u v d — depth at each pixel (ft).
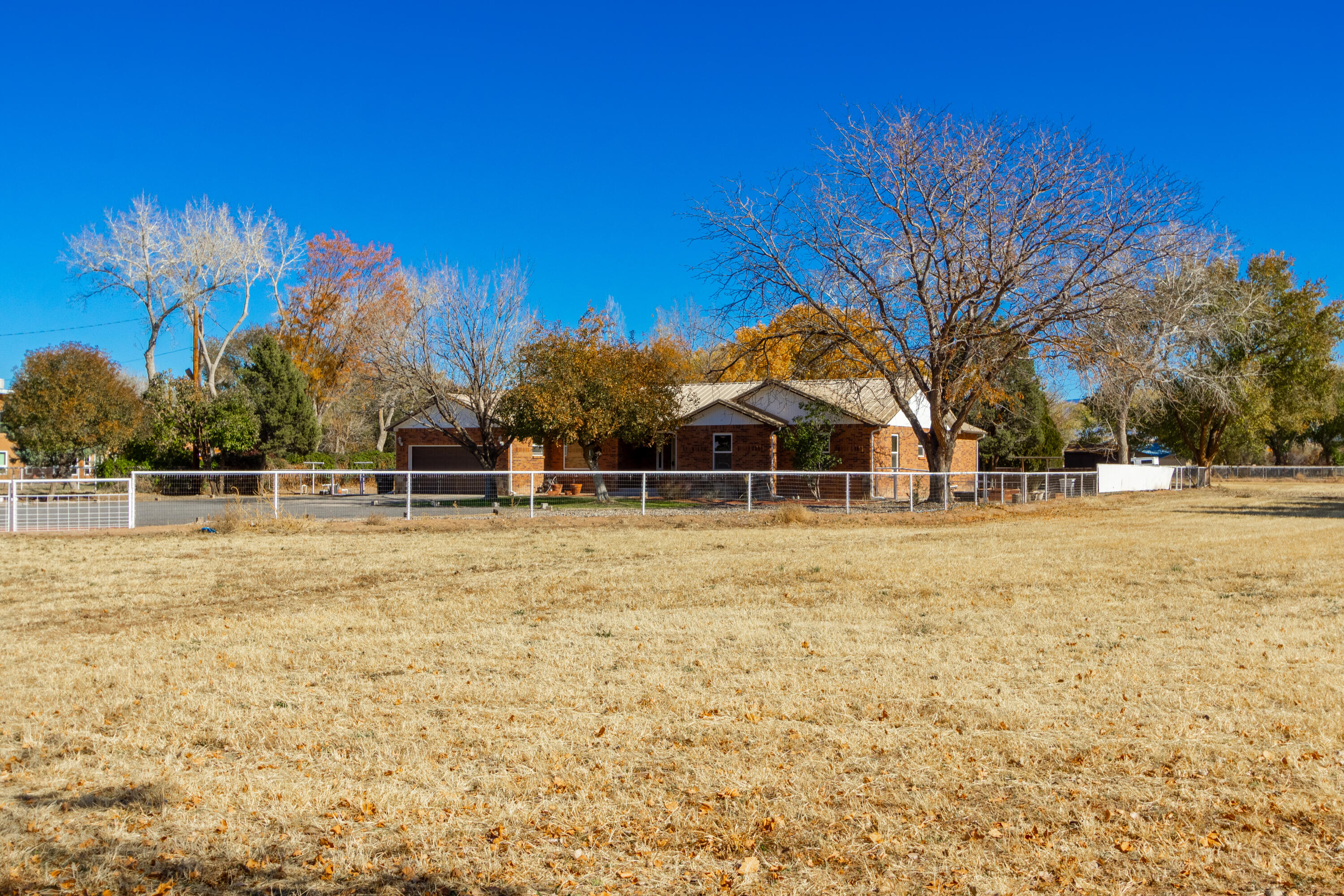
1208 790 17.92
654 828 16.79
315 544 62.28
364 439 230.27
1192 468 149.48
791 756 20.21
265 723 22.80
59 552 58.03
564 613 37.17
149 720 23.12
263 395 148.66
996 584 42.88
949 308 90.63
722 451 115.75
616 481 119.24
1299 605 36.45
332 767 19.85
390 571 49.67
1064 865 15.23
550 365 98.27
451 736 21.75
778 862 15.58
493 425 114.52
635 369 101.45
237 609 39.06
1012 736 21.13
